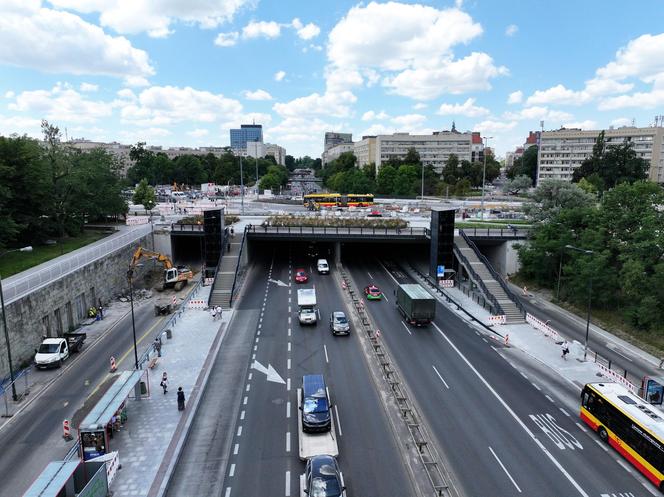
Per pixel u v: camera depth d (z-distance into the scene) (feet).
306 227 241.14
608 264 174.19
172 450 86.84
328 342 142.10
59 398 109.60
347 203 393.29
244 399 107.34
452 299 185.16
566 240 190.70
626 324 159.43
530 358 132.46
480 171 542.57
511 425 96.89
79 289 164.04
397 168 547.90
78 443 85.71
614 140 547.90
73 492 68.69
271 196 512.22
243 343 141.38
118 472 80.12
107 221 297.12
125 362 129.08
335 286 208.03
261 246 277.85
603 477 80.59
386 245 297.53
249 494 75.82
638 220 170.60
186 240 274.57
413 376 119.55
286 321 161.38
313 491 69.62
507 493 75.82
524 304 188.24
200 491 76.59
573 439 92.07
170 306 175.11
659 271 145.59
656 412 86.17
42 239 214.69
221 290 190.90
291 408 103.35
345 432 93.35
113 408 88.58
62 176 223.30
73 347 134.51
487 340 145.89
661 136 524.11
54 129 325.21
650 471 79.15
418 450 86.48
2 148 193.06
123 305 185.26
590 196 229.66
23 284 135.74
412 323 157.38
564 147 578.25
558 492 76.38
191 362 126.82
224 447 88.94
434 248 209.87
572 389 113.70
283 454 86.63
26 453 88.33
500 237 228.63
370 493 75.41
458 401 106.73
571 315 175.73
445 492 75.20
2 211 187.32
